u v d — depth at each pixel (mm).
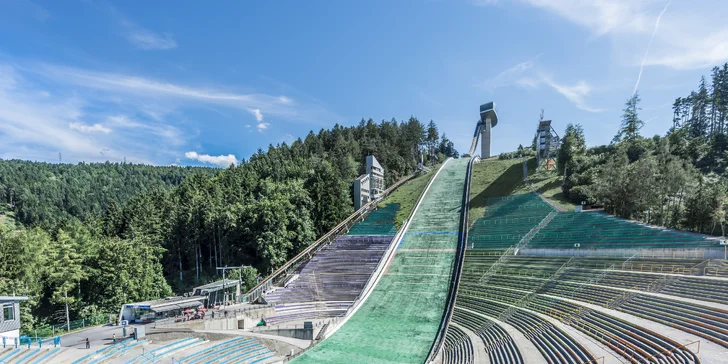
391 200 103812
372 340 44875
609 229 56281
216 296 58188
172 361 36031
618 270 43719
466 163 133625
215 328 49750
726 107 112688
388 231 81625
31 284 49281
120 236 80750
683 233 48594
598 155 94062
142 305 49438
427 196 101812
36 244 51125
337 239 80312
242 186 95562
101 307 55906
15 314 36656
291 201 82375
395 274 64312
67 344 39719
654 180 60781
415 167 143875
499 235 69688
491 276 56438
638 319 31594
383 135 152375
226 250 76750
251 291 62812
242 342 44250
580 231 59188
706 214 53906
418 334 46125
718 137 81312
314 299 60281
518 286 51125
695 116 122500
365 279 63656
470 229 76312
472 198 94688
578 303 39688
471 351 36188
